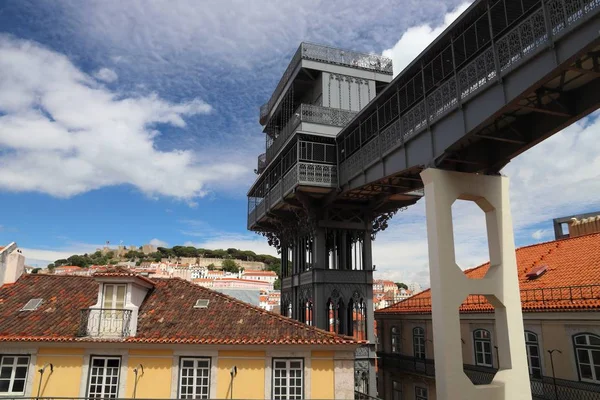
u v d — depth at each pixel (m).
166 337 14.11
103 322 14.38
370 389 22.69
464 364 21.80
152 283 17.09
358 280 24.44
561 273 19.22
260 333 14.55
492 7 13.31
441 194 15.21
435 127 15.66
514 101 12.40
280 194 24.92
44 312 15.53
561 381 16.52
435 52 15.89
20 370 13.84
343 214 25.27
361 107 25.89
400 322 28.08
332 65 25.92
